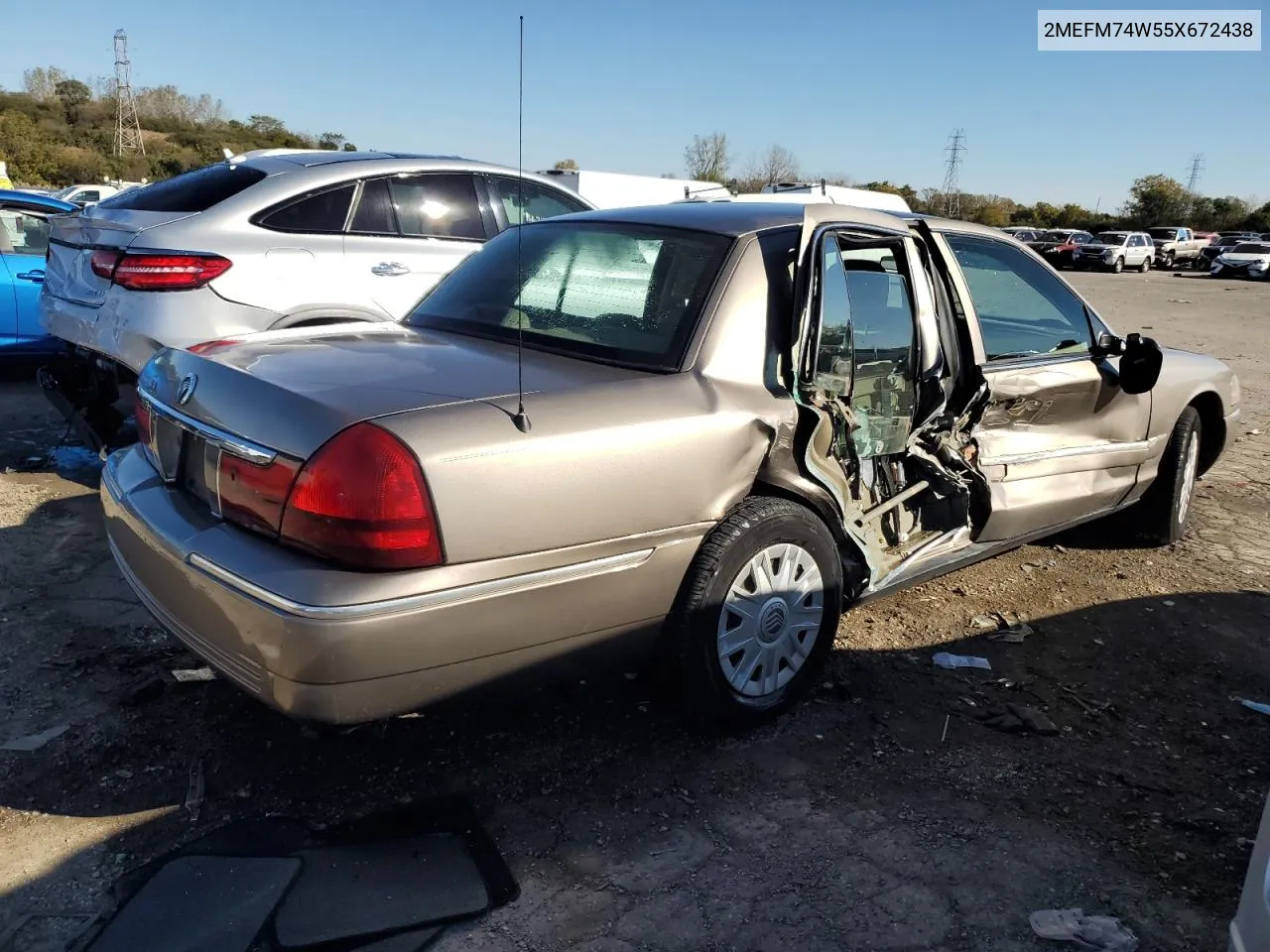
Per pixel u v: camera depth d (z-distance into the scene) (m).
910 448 3.57
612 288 3.26
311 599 2.19
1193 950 2.30
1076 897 2.46
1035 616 4.25
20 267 7.36
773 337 3.09
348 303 5.52
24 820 2.55
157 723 3.01
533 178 6.64
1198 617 4.32
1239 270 38.53
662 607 2.82
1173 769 3.10
